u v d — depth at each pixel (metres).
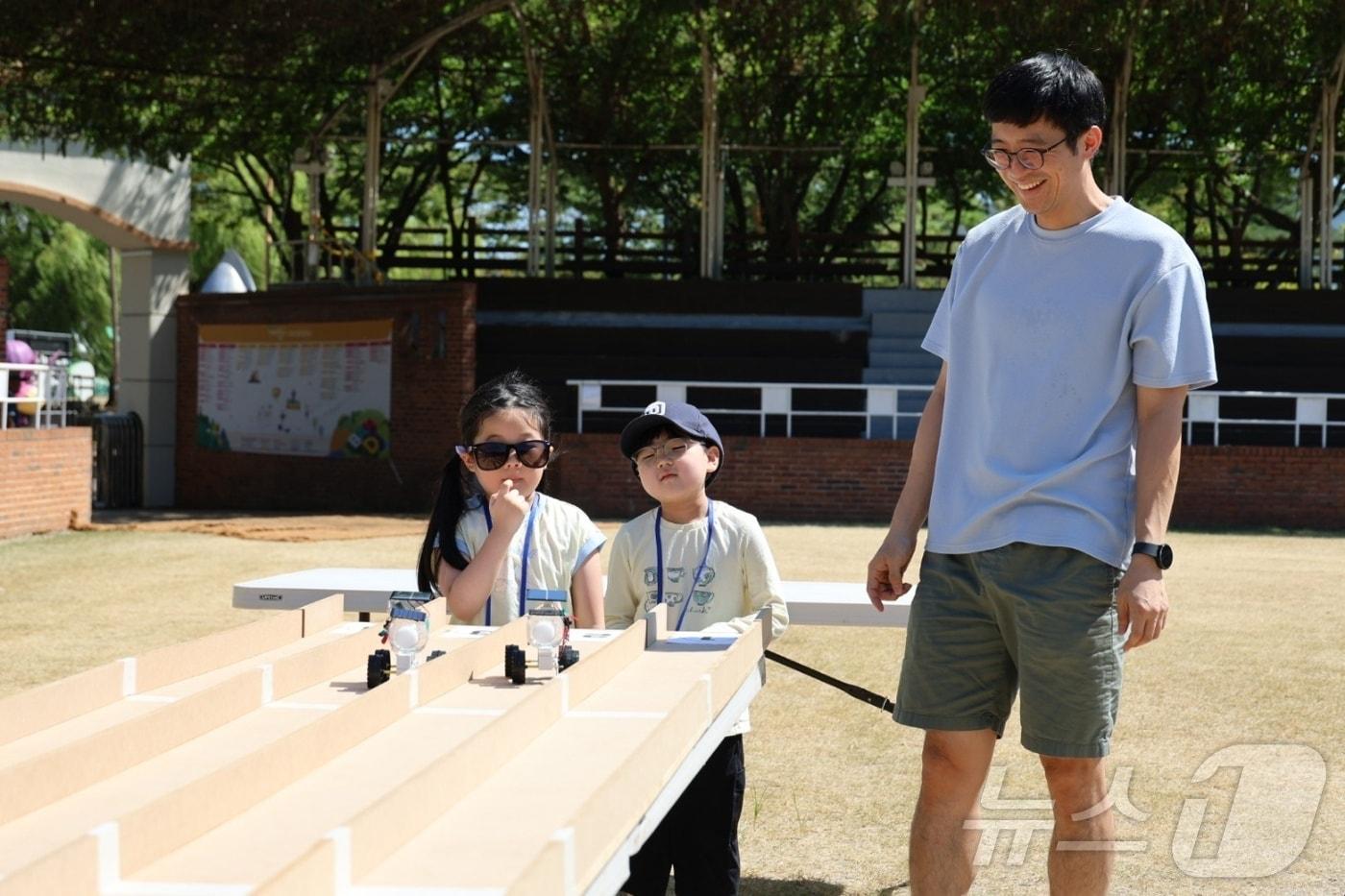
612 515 19.80
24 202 22.64
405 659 2.95
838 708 7.08
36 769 1.98
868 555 14.41
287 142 25.05
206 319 23.52
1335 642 9.09
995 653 3.51
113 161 22.95
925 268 27.53
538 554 4.08
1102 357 3.36
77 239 45.53
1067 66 3.33
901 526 3.73
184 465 23.75
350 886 1.67
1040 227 3.45
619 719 2.60
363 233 23.23
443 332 20.94
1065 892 3.41
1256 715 6.89
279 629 3.31
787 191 27.42
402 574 5.43
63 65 20.28
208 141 24.53
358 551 14.62
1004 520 3.38
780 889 4.39
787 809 5.31
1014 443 3.40
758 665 3.53
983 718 3.53
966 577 3.49
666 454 4.13
